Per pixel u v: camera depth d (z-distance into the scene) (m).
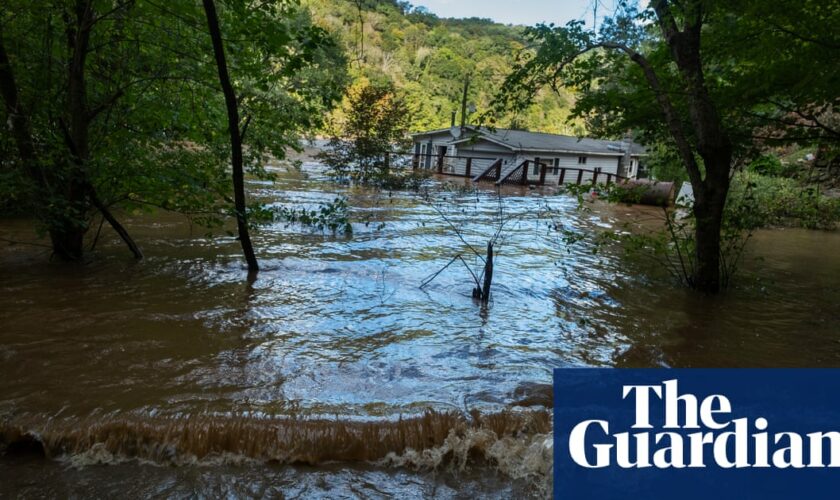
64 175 7.00
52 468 3.34
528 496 3.36
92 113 7.27
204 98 8.64
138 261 7.76
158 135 8.18
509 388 4.41
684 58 7.55
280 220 11.58
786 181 16.91
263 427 3.59
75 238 7.46
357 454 3.57
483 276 8.09
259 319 5.73
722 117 8.03
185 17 7.17
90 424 3.52
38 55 7.22
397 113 22.59
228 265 7.82
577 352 5.32
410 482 3.42
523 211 16.14
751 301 7.52
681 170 20.78
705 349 5.56
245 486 3.28
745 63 7.66
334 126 23.22
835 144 8.27
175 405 3.79
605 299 7.27
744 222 8.74
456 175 29.80
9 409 3.66
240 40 7.07
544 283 7.92
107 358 4.55
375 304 6.48
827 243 13.25
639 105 8.00
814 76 6.41
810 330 6.32
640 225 14.69
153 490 3.20
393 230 11.56
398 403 4.02
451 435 3.72
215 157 9.38
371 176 21.17
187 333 5.21
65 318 5.40
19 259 7.49
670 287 8.07
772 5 6.01
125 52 7.79
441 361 4.91
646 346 5.57
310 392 4.14
